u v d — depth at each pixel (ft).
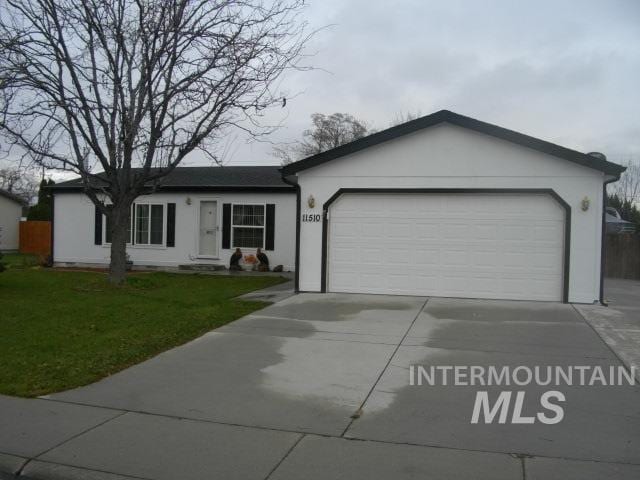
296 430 16.55
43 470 14.26
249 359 24.07
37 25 38.45
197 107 40.86
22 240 98.89
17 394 19.54
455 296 40.47
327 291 42.78
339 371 22.33
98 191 64.80
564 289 38.34
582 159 37.47
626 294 46.80
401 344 26.53
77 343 26.07
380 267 41.91
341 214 42.55
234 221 63.62
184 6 39.04
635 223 84.28
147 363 23.49
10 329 28.68
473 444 15.52
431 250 40.93
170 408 18.37
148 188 51.85
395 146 41.29
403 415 17.67
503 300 39.29
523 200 39.32
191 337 27.99
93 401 18.99
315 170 42.73
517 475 13.69
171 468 14.23
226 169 72.64
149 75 39.75
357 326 30.42
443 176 40.45
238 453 15.03
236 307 35.73
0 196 102.94
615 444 15.52
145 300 37.96
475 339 27.48
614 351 25.26
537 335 28.32
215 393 19.80
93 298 38.50
